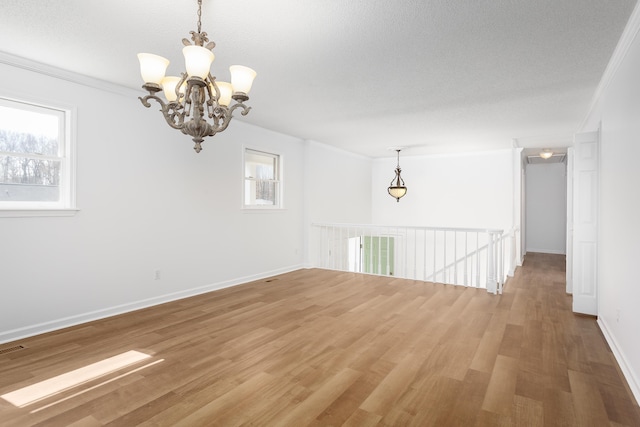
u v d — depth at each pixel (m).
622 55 2.55
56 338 2.95
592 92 3.60
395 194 7.30
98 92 3.42
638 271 2.10
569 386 2.18
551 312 3.72
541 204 9.14
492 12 2.19
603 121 3.30
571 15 2.21
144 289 3.84
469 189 7.33
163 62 1.87
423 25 2.34
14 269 2.92
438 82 3.38
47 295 3.11
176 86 1.95
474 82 3.37
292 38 2.52
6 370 2.38
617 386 2.19
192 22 2.32
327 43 2.60
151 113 3.88
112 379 2.26
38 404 1.98
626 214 2.41
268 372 2.36
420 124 5.01
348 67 3.03
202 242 4.45
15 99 2.89
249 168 5.37
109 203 3.52
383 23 2.32
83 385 2.19
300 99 3.92
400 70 3.09
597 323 3.37
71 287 3.26
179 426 1.78
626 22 2.28
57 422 1.82
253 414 1.89
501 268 4.82
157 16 2.25
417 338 2.97
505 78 3.27
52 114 3.18
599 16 2.22
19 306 2.95
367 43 2.60
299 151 6.17
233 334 3.05
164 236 4.02
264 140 5.38
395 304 3.99
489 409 1.93
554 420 1.83
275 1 2.07
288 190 5.91
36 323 3.05
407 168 8.06
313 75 3.21
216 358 2.57
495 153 7.07
